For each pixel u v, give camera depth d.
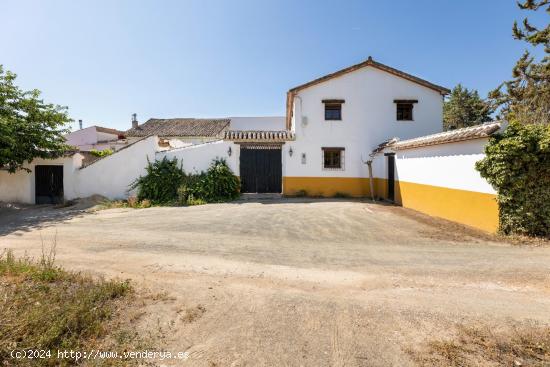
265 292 3.91
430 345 2.74
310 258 5.40
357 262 5.16
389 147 12.73
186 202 12.73
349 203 12.67
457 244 6.18
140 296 3.71
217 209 11.21
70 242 6.49
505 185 6.46
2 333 2.69
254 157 15.20
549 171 6.18
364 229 7.75
